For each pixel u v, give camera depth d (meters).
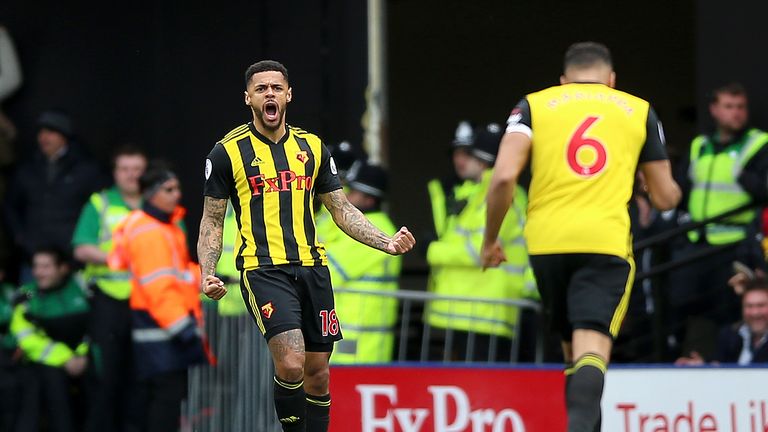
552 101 23.08
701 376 29.38
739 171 34.66
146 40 42.62
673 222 36.22
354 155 33.53
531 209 23.16
